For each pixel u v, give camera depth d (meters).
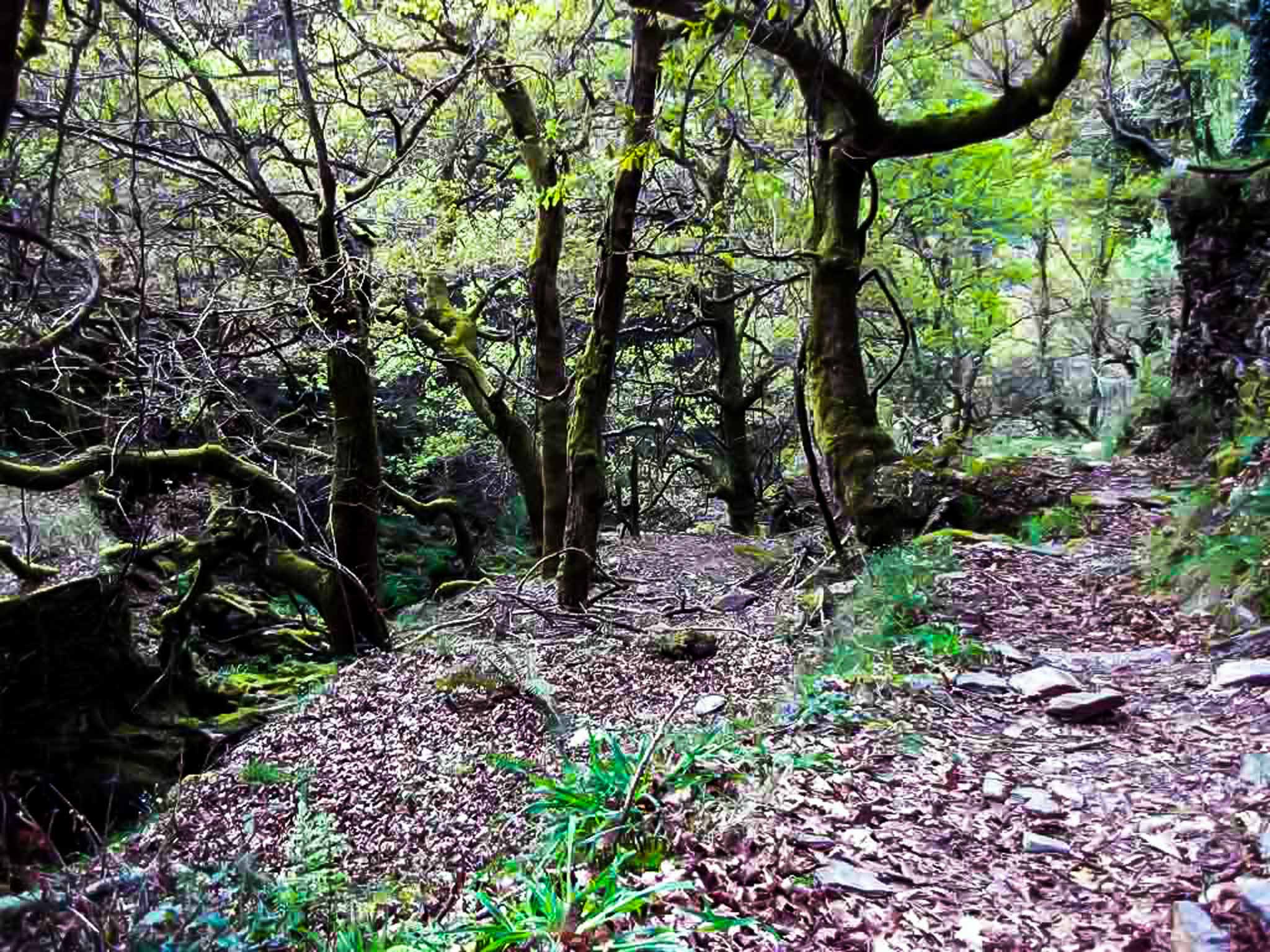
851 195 10.95
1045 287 21.77
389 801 6.27
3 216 8.34
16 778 8.12
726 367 19.17
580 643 9.17
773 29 7.77
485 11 10.80
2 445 12.66
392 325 13.73
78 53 6.34
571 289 15.59
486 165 14.81
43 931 2.98
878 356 19.47
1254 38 13.08
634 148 8.61
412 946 3.48
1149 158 15.02
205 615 12.42
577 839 4.04
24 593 9.15
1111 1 9.35
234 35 10.73
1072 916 3.44
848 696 5.84
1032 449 14.02
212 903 3.75
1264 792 4.15
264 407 16.00
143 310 8.49
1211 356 12.18
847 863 3.83
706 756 4.91
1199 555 7.49
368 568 10.87
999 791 4.46
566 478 13.10
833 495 11.19
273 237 12.12
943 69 14.20
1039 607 7.77
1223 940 3.04
